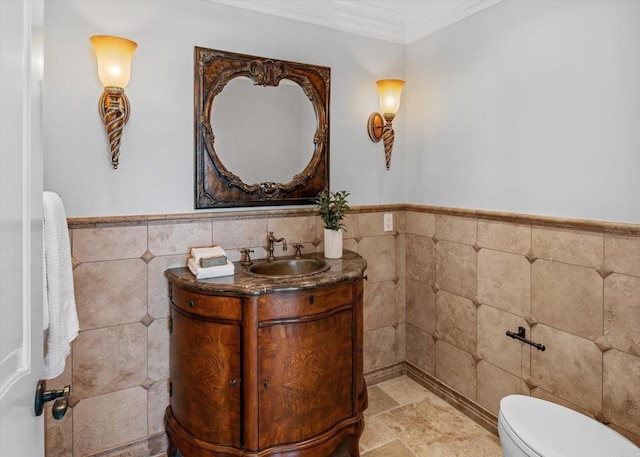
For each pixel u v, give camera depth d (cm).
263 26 214
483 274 216
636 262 152
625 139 154
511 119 199
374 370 265
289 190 225
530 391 193
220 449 169
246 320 162
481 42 213
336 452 199
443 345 245
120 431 190
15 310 70
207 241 205
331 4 227
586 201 168
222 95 205
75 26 172
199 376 171
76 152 175
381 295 265
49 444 175
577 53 169
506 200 203
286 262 215
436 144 245
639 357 152
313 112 230
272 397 166
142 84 186
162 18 189
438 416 229
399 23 254
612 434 140
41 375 85
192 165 200
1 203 64
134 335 191
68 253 127
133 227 188
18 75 71
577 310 172
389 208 264
